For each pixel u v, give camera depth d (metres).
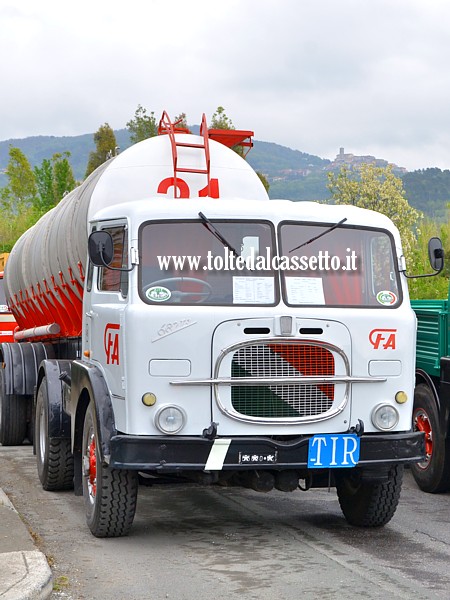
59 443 9.41
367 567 6.53
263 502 9.08
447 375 9.16
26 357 12.67
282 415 7.01
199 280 7.14
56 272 10.50
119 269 7.16
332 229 7.43
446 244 28.20
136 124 31.59
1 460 11.82
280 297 7.16
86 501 7.78
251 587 6.04
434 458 9.38
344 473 7.66
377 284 7.43
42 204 47.66
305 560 6.74
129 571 6.45
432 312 9.53
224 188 9.09
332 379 7.06
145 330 6.90
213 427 6.85
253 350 6.99
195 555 6.91
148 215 7.20
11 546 6.77
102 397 7.34
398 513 8.55
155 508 8.77
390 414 7.20
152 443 6.80
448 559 6.77
